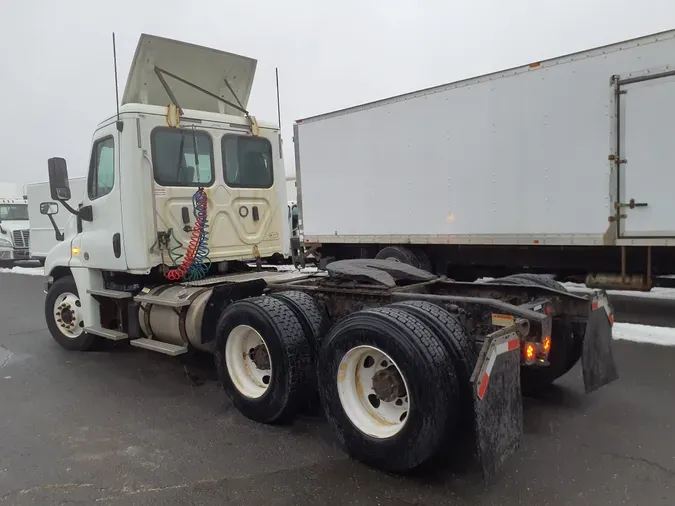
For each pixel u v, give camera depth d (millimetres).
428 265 9359
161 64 5766
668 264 6953
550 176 7453
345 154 10023
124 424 4320
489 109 8000
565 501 3035
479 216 8258
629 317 7703
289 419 4258
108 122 5426
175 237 5500
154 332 5590
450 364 3184
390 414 3465
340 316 4363
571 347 4277
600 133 6953
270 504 3094
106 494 3262
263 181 6312
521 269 8719
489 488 3189
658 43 6418
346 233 10195
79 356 6457
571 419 4141
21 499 3234
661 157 6488
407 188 9156
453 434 3234
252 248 6152
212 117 5801
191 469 3533
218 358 4496
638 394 4621
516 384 3182
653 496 3059
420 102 8812
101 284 6043
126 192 5250
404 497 3125
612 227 6934
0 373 5867
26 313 9906
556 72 7289
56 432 4203
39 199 18750
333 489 3232
